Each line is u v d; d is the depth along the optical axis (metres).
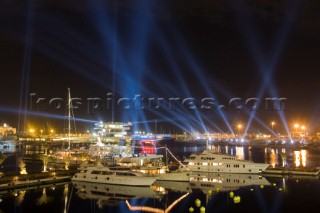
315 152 190.88
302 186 80.69
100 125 181.50
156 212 60.94
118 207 63.69
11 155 161.62
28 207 63.09
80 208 63.03
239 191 76.06
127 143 191.25
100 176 80.44
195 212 60.88
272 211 61.00
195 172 99.81
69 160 110.38
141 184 77.56
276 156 164.25
